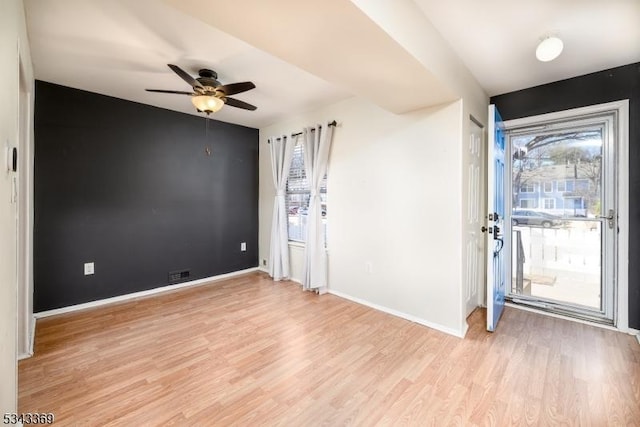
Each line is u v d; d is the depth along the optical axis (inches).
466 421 61.4
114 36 83.4
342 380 75.4
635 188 99.3
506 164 130.6
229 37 84.0
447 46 87.4
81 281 125.0
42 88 115.2
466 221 107.0
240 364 82.7
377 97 96.9
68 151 121.5
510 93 125.1
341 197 139.4
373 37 62.1
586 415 62.8
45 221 116.5
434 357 86.3
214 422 61.2
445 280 104.0
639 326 99.0
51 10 71.6
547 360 84.3
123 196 136.2
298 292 147.2
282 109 149.9
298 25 58.1
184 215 157.2
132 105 138.0
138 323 109.8
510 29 80.7
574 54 93.4
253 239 191.2
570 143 116.3
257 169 192.1
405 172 114.5
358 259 132.5
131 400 67.6
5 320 44.6
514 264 130.6
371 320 113.0
